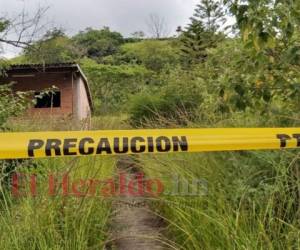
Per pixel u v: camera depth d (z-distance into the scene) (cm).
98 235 315
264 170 296
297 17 300
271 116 354
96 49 5409
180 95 831
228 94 351
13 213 270
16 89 1708
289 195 267
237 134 239
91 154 221
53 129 532
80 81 2009
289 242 237
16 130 489
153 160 416
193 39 2694
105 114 912
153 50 4300
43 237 260
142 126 752
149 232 340
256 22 296
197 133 237
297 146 241
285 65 324
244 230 249
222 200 282
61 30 998
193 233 284
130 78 3641
